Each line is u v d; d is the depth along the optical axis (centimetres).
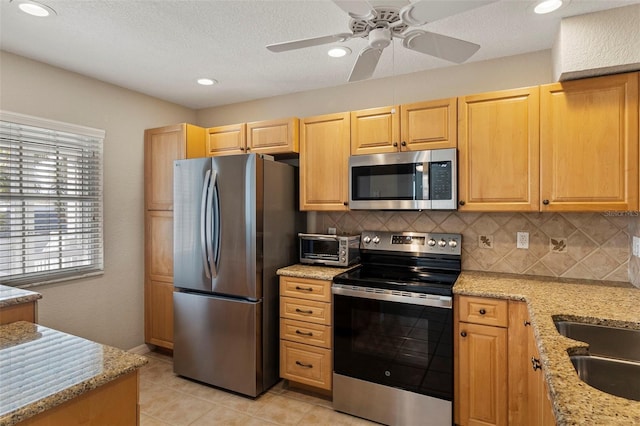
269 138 296
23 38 223
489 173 224
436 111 238
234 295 262
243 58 254
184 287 285
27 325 156
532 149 213
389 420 223
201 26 208
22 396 94
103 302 298
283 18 200
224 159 265
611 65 186
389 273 251
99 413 108
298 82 303
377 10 142
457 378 208
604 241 226
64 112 271
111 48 237
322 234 304
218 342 268
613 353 147
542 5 184
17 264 247
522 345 190
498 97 221
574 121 203
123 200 312
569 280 226
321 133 279
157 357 324
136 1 183
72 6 187
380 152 257
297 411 240
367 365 229
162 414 235
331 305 245
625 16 184
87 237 288
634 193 190
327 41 168
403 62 261
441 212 271
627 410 79
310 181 283
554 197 208
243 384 258
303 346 255
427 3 130
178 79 294
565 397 85
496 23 204
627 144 191
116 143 307
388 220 288
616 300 177
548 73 239
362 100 301
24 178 250
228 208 263
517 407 192
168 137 315
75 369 111
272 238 271
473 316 203
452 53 174
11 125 243
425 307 212
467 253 262
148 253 325
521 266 247
